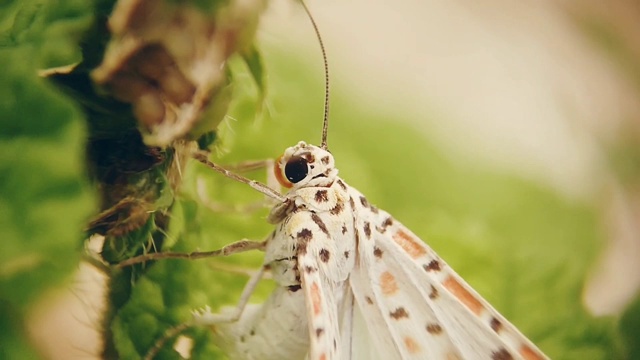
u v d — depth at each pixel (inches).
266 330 2.7
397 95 3.0
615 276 3.1
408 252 2.7
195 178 2.7
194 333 2.7
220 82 2.6
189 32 2.5
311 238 2.6
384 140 2.9
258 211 2.8
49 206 2.5
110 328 2.6
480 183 3.0
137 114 2.5
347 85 2.9
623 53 3.3
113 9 2.5
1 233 2.5
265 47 2.7
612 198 3.1
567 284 3.0
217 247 2.8
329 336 2.6
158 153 2.6
